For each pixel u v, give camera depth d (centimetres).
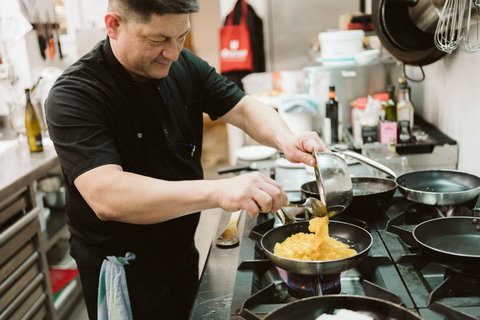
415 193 143
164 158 146
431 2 170
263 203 102
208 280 120
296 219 151
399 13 198
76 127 119
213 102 163
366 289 103
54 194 292
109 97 130
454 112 216
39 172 241
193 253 165
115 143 135
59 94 124
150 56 119
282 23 407
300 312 92
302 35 409
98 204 114
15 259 218
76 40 378
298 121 251
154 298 146
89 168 115
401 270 112
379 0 198
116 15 114
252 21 412
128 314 143
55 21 368
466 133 202
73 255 154
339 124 254
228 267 127
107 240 142
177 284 154
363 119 240
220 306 107
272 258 112
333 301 92
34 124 265
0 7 319
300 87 363
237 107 161
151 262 145
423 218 144
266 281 121
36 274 237
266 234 128
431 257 107
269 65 421
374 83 271
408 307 97
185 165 153
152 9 107
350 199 120
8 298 210
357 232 129
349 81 271
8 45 326
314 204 123
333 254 117
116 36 120
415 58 198
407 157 222
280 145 146
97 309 152
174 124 147
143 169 144
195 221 159
